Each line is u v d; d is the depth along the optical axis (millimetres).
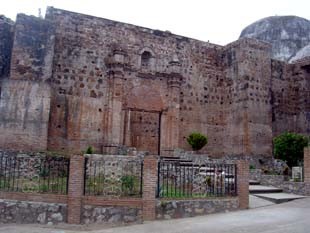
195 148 24219
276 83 28625
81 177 11852
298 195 15992
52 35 20828
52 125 21656
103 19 24141
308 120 28688
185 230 9992
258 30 47844
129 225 11258
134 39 25000
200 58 27469
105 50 23859
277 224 10305
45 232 10391
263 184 17984
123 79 24141
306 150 16328
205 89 27219
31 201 11766
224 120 27375
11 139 18797
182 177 14539
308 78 29750
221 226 10289
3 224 11469
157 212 11891
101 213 11664
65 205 11703
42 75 20047
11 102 19172
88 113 22766
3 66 21031
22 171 15586
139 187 13305
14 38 20047
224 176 13781
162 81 25688
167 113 25422
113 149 22641
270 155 25922
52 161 15422
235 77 26938
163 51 26000
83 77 22953
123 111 24078
